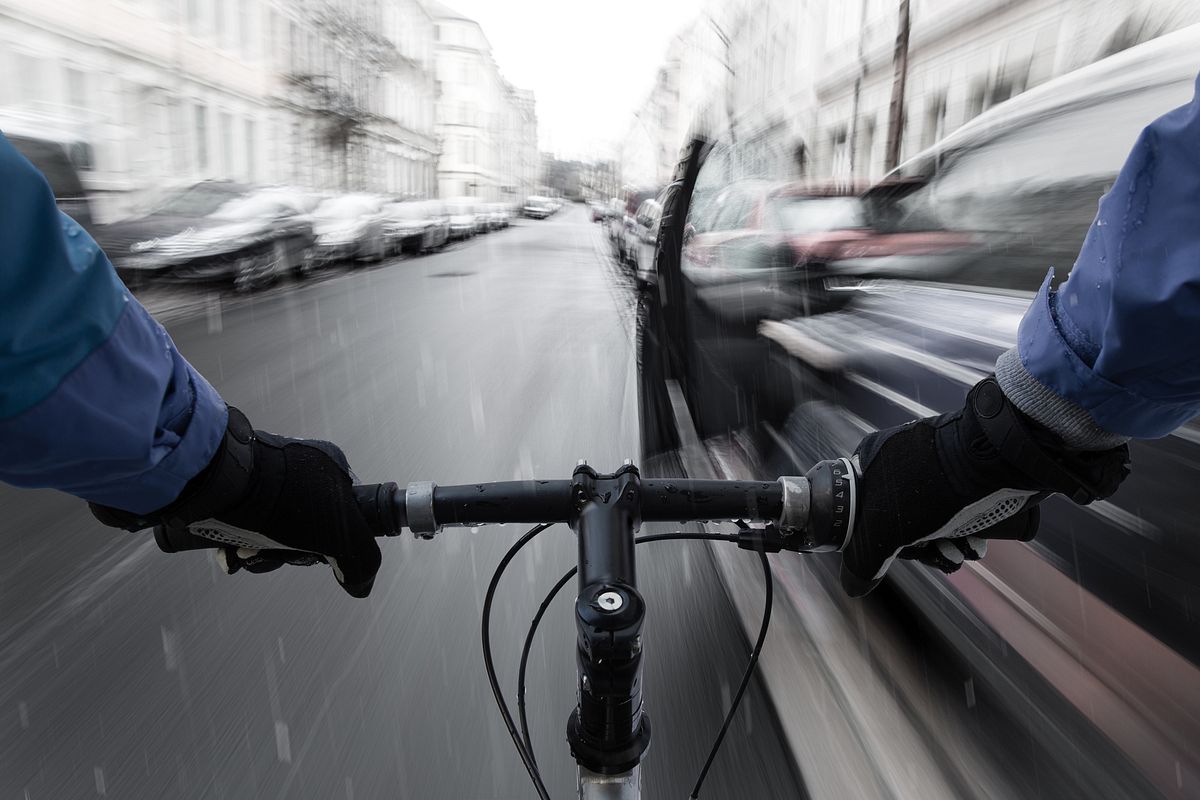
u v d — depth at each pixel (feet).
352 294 36.81
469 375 19.54
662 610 7.93
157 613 8.38
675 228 11.97
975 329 7.22
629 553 2.72
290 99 92.32
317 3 99.19
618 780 2.72
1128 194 2.01
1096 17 42.09
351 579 2.80
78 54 54.90
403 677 7.14
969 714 5.65
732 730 6.16
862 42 74.43
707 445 10.87
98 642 7.87
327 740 6.33
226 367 20.80
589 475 2.89
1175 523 4.62
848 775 5.53
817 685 6.43
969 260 8.66
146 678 7.24
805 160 86.94
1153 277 1.90
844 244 9.66
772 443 9.50
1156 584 4.63
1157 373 1.97
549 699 6.74
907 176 11.73
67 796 5.82
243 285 35.83
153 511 2.31
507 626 7.88
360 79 115.55
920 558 2.81
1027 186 9.14
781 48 94.58
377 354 22.33
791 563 8.21
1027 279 7.85
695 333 11.44
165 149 66.13
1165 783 4.28
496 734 6.36
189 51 69.97
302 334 25.71
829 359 8.61
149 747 6.31
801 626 7.22
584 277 45.42
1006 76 52.39
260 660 7.48
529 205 185.26
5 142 1.78
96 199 31.14
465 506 2.85
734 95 98.89
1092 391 2.08
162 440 2.17
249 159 82.74
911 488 2.52
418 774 5.95
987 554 6.01
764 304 10.00
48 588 9.02
